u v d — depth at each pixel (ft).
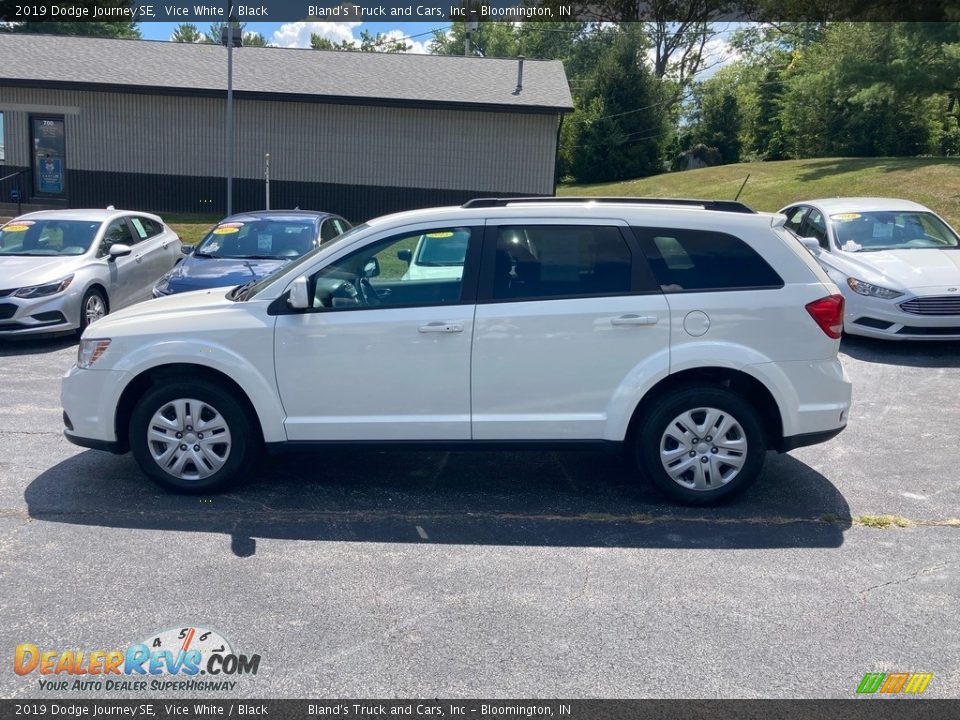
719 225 17.69
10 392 26.71
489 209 17.89
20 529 16.44
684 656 12.30
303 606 13.61
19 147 77.30
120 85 74.90
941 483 19.53
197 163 78.38
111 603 13.65
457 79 81.61
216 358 17.57
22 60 78.07
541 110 76.23
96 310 35.40
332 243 18.49
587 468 20.39
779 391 17.43
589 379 17.43
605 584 14.47
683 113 198.29
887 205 37.50
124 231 39.34
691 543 16.19
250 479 19.36
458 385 17.51
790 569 15.11
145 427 17.99
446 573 14.84
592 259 17.65
